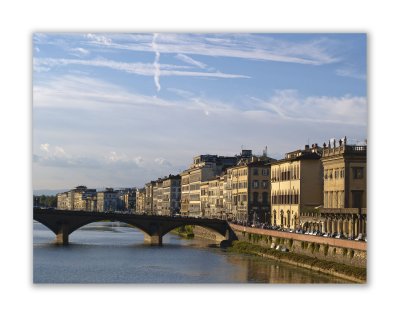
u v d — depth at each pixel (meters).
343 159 131.75
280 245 133.25
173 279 100.31
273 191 177.50
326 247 108.19
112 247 162.25
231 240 176.25
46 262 124.50
